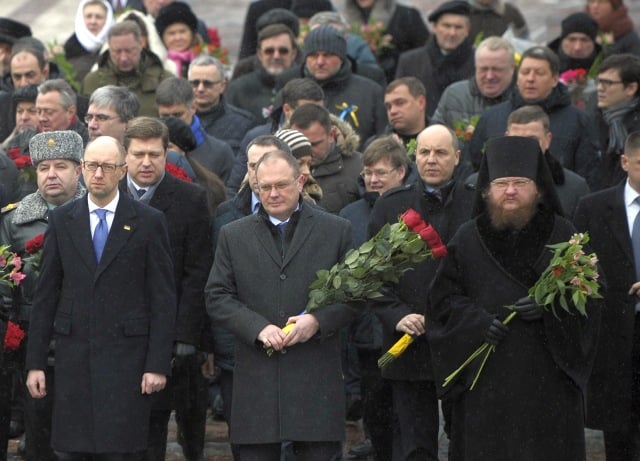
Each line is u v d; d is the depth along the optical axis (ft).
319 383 64.95
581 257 61.11
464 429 64.34
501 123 85.40
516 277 63.57
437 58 102.32
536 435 63.00
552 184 63.67
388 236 64.54
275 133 78.64
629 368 71.87
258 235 66.23
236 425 65.31
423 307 69.41
